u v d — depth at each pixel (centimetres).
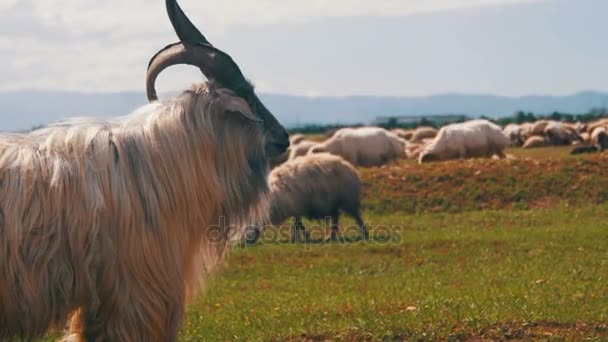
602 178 2762
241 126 713
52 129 675
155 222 661
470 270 1608
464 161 3117
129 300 650
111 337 651
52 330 671
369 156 4409
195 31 738
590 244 1861
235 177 709
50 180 634
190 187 681
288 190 2200
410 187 2820
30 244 623
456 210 2664
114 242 643
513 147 5684
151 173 668
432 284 1389
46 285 628
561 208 2591
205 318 1052
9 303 625
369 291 1334
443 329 851
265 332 891
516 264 1633
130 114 705
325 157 2264
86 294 642
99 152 657
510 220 2377
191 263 694
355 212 2264
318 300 1202
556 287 1202
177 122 690
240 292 1445
